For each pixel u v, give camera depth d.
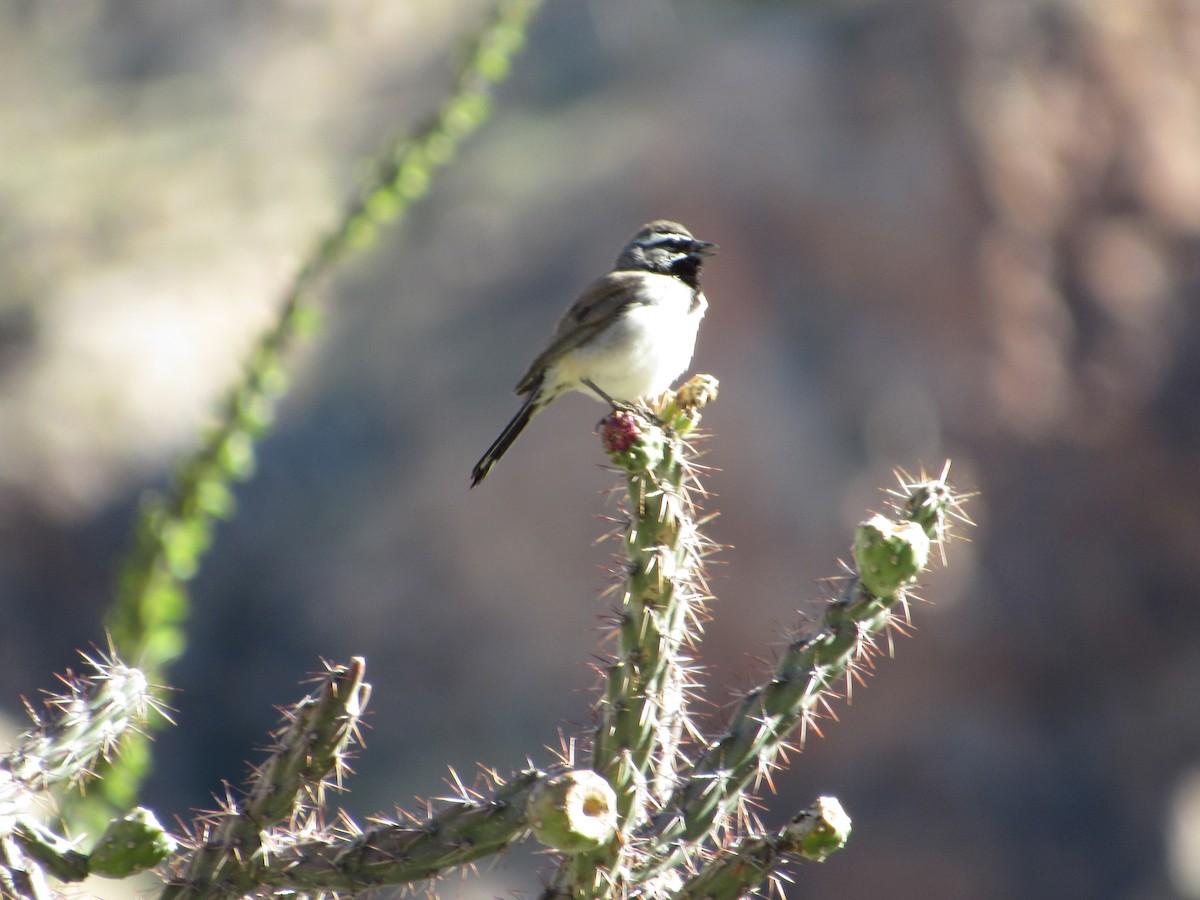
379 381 30.56
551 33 36.94
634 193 31.05
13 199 37.88
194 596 27.64
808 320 27.31
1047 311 27.20
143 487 30.22
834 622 4.30
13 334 32.53
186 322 33.72
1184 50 29.56
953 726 24.06
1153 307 27.55
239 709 26.86
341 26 43.88
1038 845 23.34
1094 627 25.06
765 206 28.30
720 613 24.94
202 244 35.81
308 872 4.06
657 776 4.19
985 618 24.64
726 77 30.58
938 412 26.34
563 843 3.56
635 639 4.07
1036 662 24.62
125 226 36.41
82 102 43.28
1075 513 25.86
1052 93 28.58
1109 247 27.91
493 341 30.41
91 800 6.12
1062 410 26.59
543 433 27.70
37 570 28.36
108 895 12.02
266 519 28.62
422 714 26.48
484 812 3.98
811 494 25.44
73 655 27.52
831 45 29.86
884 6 29.62
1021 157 27.94
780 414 26.08
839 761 23.91
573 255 31.22
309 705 4.16
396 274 32.69
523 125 35.41
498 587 27.08
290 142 39.78
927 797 23.67
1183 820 23.84
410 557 27.83
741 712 4.26
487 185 33.50
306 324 7.27
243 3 45.34
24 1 46.91
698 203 29.11
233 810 4.16
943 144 27.89
